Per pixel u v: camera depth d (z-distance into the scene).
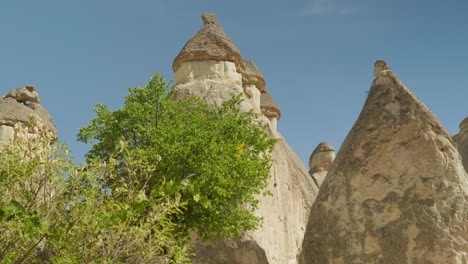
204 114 16.42
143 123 14.90
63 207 7.55
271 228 20.06
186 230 13.89
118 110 15.07
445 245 11.81
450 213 12.18
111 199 8.02
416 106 13.45
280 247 20.64
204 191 13.52
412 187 12.68
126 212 7.61
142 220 8.37
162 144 13.52
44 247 7.95
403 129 13.27
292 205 23.28
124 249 7.82
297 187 24.62
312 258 12.86
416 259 11.90
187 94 21.03
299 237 23.31
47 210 7.41
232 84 21.86
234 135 15.34
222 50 22.47
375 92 14.04
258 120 21.45
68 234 7.59
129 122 14.80
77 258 7.50
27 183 7.82
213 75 22.05
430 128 13.18
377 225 12.52
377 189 12.92
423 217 12.23
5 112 19.03
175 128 14.53
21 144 8.34
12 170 7.64
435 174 12.68
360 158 13.34
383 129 13.42
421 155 12.96
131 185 8.62
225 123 15.31
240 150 13.92
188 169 13.66
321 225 13.10
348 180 13.23
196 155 13.84
